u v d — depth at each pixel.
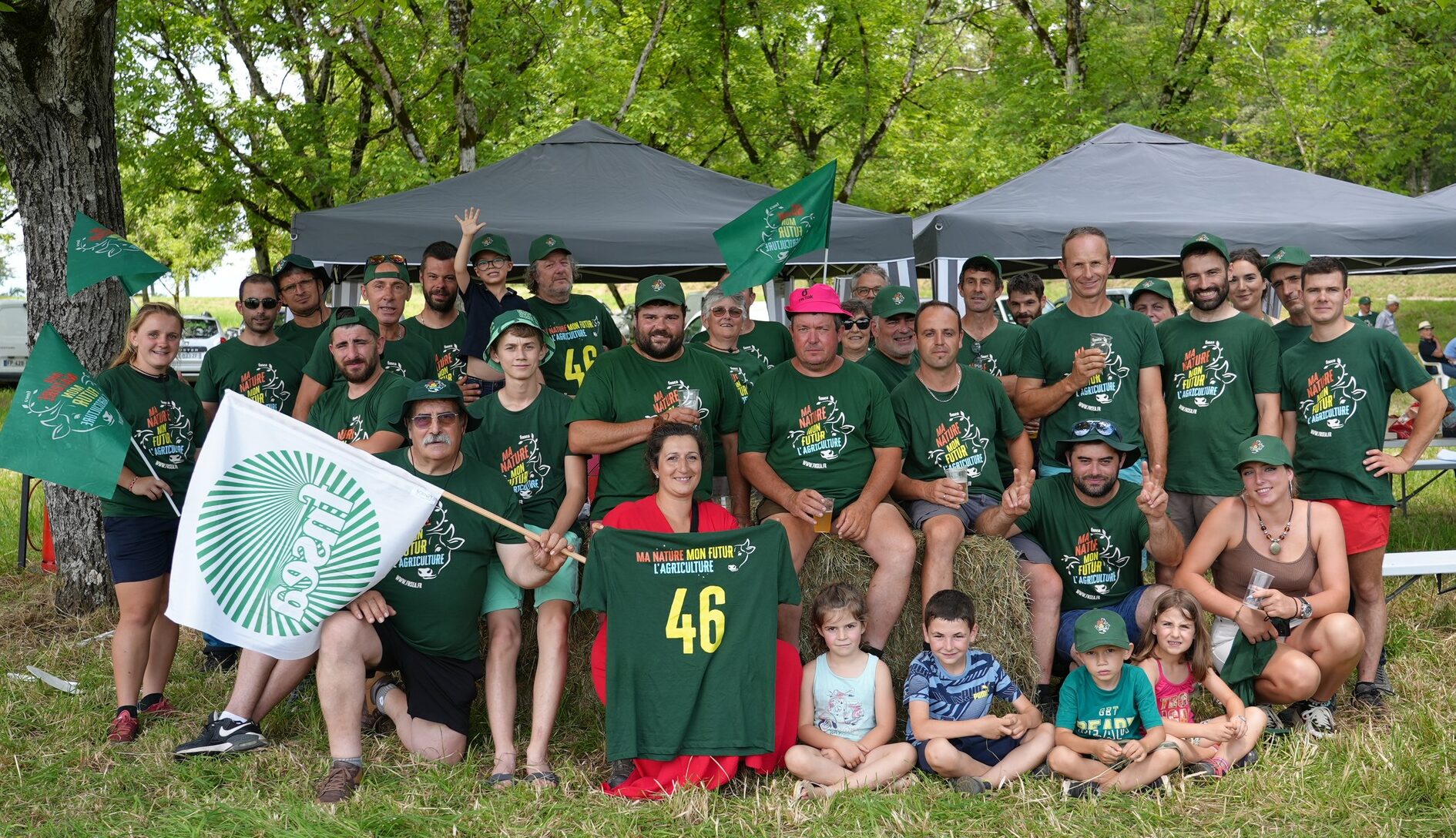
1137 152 8.66
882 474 5.11
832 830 4.04
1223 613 4.94
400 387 5.33
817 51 17.45
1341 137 19.28
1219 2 17.17
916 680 4.59
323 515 4.48
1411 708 5.08
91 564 6.95
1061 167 8.63
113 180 6.96
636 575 4.54
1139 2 18.12
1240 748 4.56
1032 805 4.22
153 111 14.90
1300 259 5.75
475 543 4.72
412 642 4.70
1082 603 5.24
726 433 5.37
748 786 4.52
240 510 4.43
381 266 6.09
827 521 4.95
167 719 5.21
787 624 4.89
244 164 15.79
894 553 4.95
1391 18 14.87
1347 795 4.18
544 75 14.12
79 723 5.12
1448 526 8.56
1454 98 16.81
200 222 16.75
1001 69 17.77
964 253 7.77
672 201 8.21
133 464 5.29
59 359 5.16
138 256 5.89
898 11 16.59
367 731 5.07
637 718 4.50
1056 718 4.59
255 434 4.46
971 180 17.64
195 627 4.34
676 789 4.32
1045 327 5.66
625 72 15.06
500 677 4.72
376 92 15.30
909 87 17.03
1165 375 5.70
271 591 4.43
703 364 5.27
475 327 6.43
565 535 4.97
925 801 4.26
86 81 6.71
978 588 5.00
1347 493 5.35
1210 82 17.31
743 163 17.23
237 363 6.20
